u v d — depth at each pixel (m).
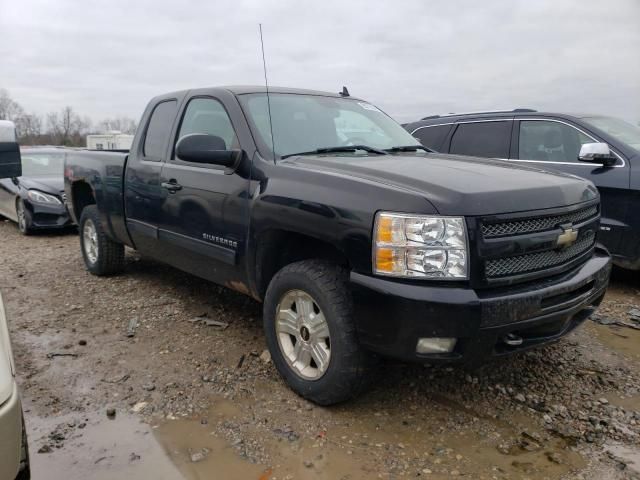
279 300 3.28
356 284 2.75
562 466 2.63
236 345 4.01
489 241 2.64
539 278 2.86
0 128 2.79
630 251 5.11
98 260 5.68
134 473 2.56
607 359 3.81
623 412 3.12
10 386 1.78
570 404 3.21
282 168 3.31
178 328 4.34
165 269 6.11
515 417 3.06
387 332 2.67
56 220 8.70
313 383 3.10
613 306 4.89
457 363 2.69
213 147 3.60
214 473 2.56
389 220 2.66
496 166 3.51
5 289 5.39
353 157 3.58
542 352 3.90
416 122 7.30
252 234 3.41
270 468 2.60
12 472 1.75
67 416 3.05
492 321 2.59
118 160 5.07
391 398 3.25
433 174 2.99
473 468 2.61
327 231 2.90
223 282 3.92
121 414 3.07
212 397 3.26
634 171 5.08
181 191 4.09
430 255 2.59
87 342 4.06
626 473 2.57
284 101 4.07
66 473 2.55
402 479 2.52
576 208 3.09
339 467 2.61
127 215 4.96
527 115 6.12
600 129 5.51
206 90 4.26
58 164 10.08
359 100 4.78
